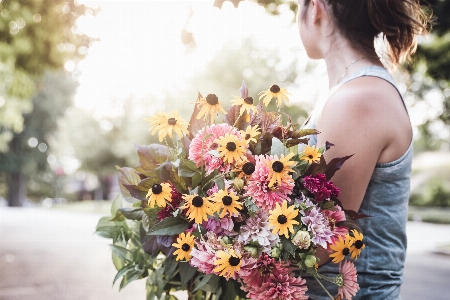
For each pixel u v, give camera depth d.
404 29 1.26
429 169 22.75
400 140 1.14
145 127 27.17
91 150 34.91
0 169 31.73
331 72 1.31
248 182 1.08
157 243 1.18
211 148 1.15
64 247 10.05
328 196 1.05
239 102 1.19
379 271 1.18
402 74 1.55
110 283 6.20
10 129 30.17
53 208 29.80
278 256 1.06
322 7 1.30
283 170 1.04
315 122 1.23
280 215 1.03
